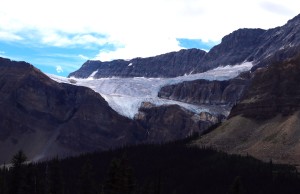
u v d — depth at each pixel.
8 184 114.50
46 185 128.00
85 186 117.50
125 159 81.06
